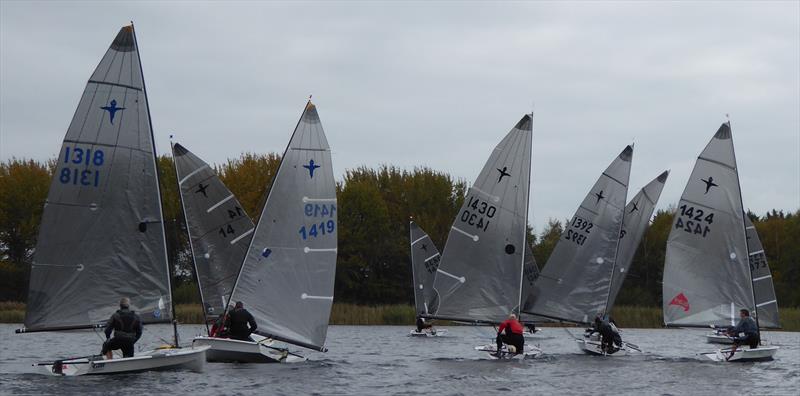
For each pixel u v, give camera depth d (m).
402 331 97.19
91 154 41.56
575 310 61.62
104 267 41.66
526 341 83.62
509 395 40.31
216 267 60.66
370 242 132.38
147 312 42.22
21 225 118.50
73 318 41.28
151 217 42.31
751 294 57.97
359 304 132.00
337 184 147.12
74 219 41.34
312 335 48.09
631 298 126.56
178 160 59.84
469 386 42.84
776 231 142.38
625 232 70.50
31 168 125.38
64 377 40.41
